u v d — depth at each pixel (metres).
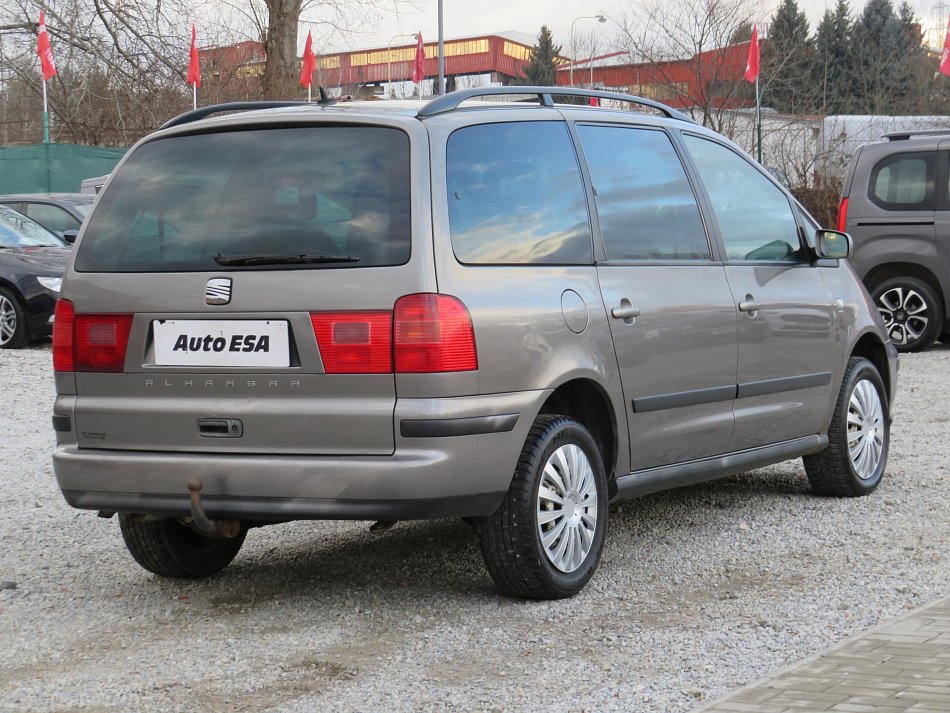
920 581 5.09
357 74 48.97
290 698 3.88
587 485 5.07
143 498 4.80
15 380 12.30
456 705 3.76
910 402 10.47
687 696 3.76
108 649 4.47
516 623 4.65
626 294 5.28
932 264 13.62
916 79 46.75
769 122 35.22
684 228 5.82
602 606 4.86
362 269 4.54
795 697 3.56
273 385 4.61
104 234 4.98
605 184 5.41
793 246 6.68
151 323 4.79
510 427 4.66
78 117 31.56
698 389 5.67
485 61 81.31
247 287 4.64
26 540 6.25
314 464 4.52
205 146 4.95
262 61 32.94
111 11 29.09
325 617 4.81
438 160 4.68
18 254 15.22
